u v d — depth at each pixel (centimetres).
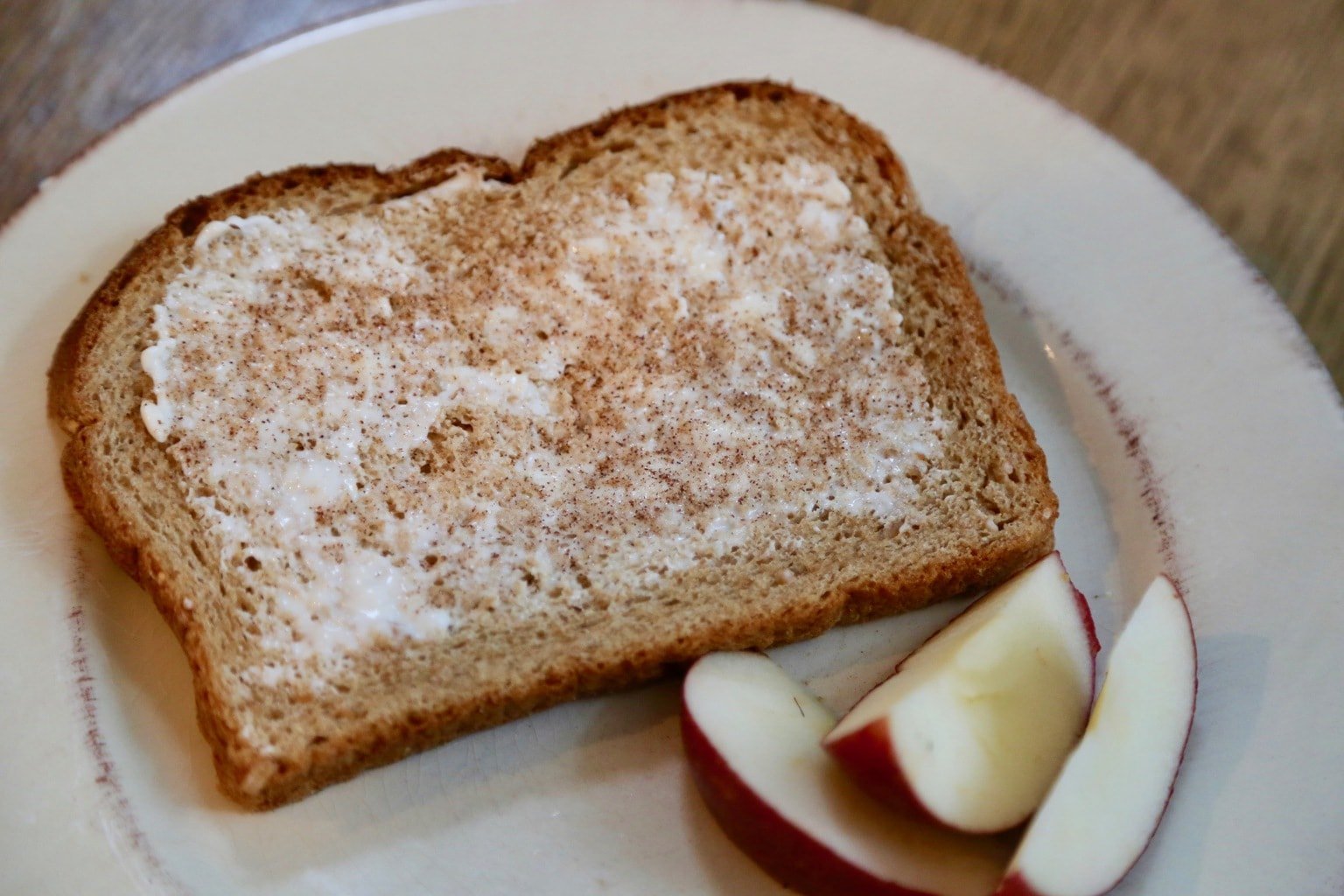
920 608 26
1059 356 27
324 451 25
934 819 22
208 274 26
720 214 27
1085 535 26
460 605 24
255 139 28
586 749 24
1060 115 28
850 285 26
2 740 23
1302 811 23
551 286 26
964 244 28
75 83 30
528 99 28
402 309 26
